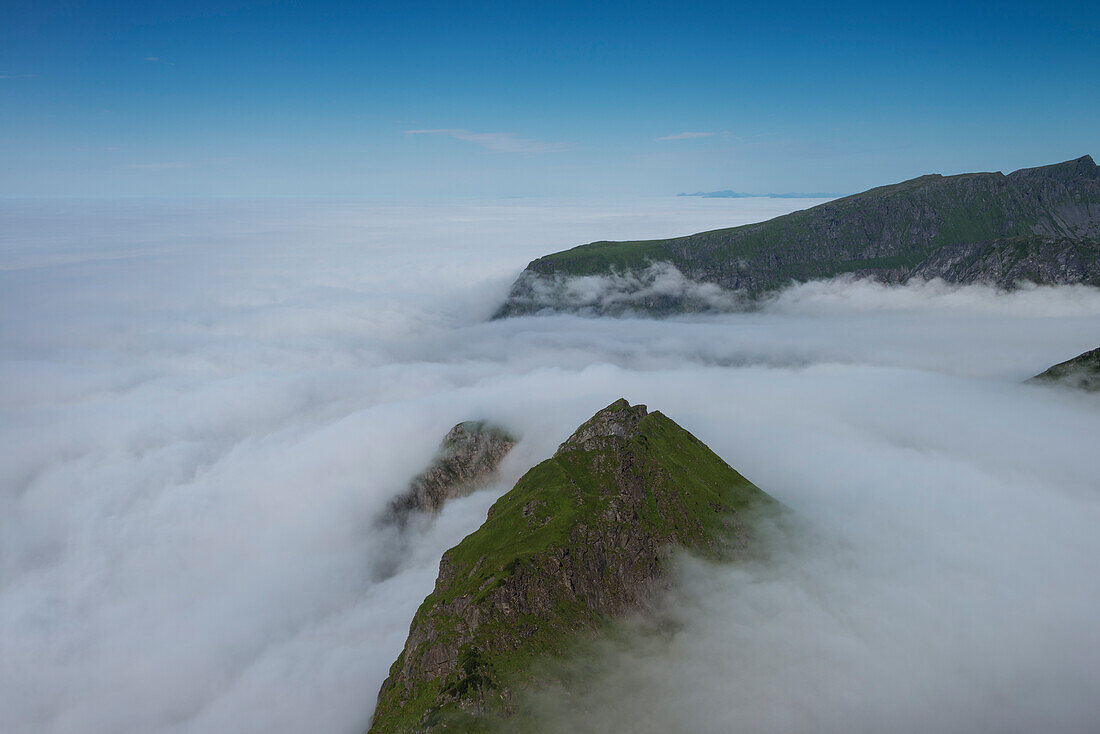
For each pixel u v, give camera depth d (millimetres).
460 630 129125
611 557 152250
